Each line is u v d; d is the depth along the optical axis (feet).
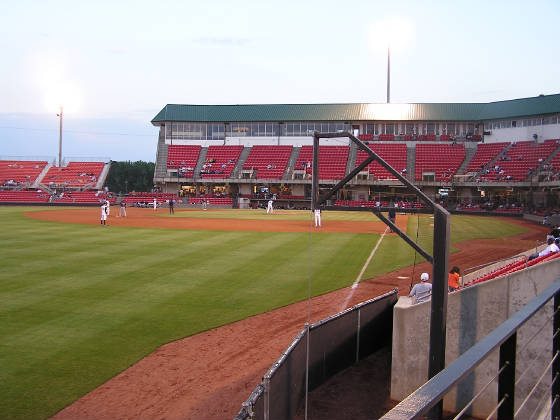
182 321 38.27
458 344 25.72
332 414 23.45
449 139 212.02
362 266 62.18
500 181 177.47
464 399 25.13
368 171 198.18
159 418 23.27
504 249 81.00
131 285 49.14
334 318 27.78
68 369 28.60
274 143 227.81
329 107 230.68
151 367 29.32
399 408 5.04
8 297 43.65
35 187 213.46
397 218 138.92
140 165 278.46
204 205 192.34
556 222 125.39
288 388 22.11
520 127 200.34
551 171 167.73
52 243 77.15
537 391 22.86
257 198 208.23
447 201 187.93
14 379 27.04
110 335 34.65
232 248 74.95
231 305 42.98
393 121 216.54
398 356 25.98
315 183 22.93
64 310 40.14
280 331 36.47
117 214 148.46
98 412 23.70
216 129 231.50
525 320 7.95
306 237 90.74
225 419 23.30
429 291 32.58
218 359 30.83
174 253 69.10
